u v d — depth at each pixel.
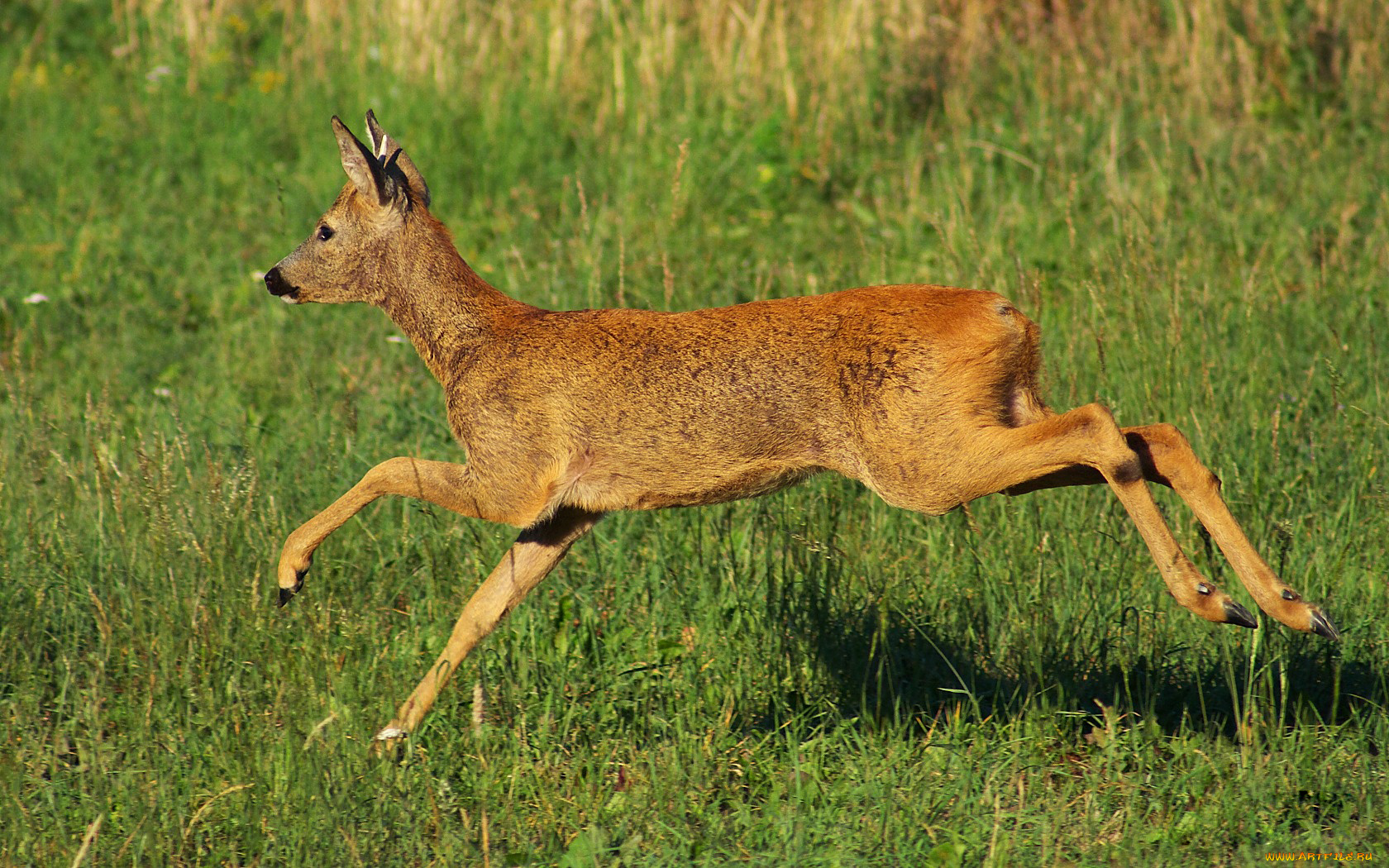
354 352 25.19
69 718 15.52
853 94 33.25
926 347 13.41
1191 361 21.25
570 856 12.73
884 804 13.18
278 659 15.66
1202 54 32.47
